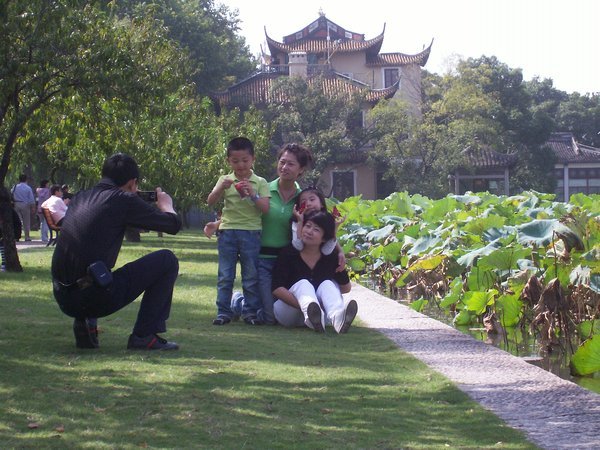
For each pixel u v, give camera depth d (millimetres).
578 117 82375
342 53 64562
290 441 4645
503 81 62875
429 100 60125
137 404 5273
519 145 61531
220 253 8812
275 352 7133
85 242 6582
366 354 7137
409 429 4957
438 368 6602
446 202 16328
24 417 4938
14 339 7379
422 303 11227
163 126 18953
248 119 28250
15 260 14227
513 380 6188
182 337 7789
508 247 10328
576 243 9820
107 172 6898
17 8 12531
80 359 6562
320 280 8633
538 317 9242
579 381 7441
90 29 13500
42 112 14047
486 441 4730
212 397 5500
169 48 15930
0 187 13984
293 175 8672
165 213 6793
